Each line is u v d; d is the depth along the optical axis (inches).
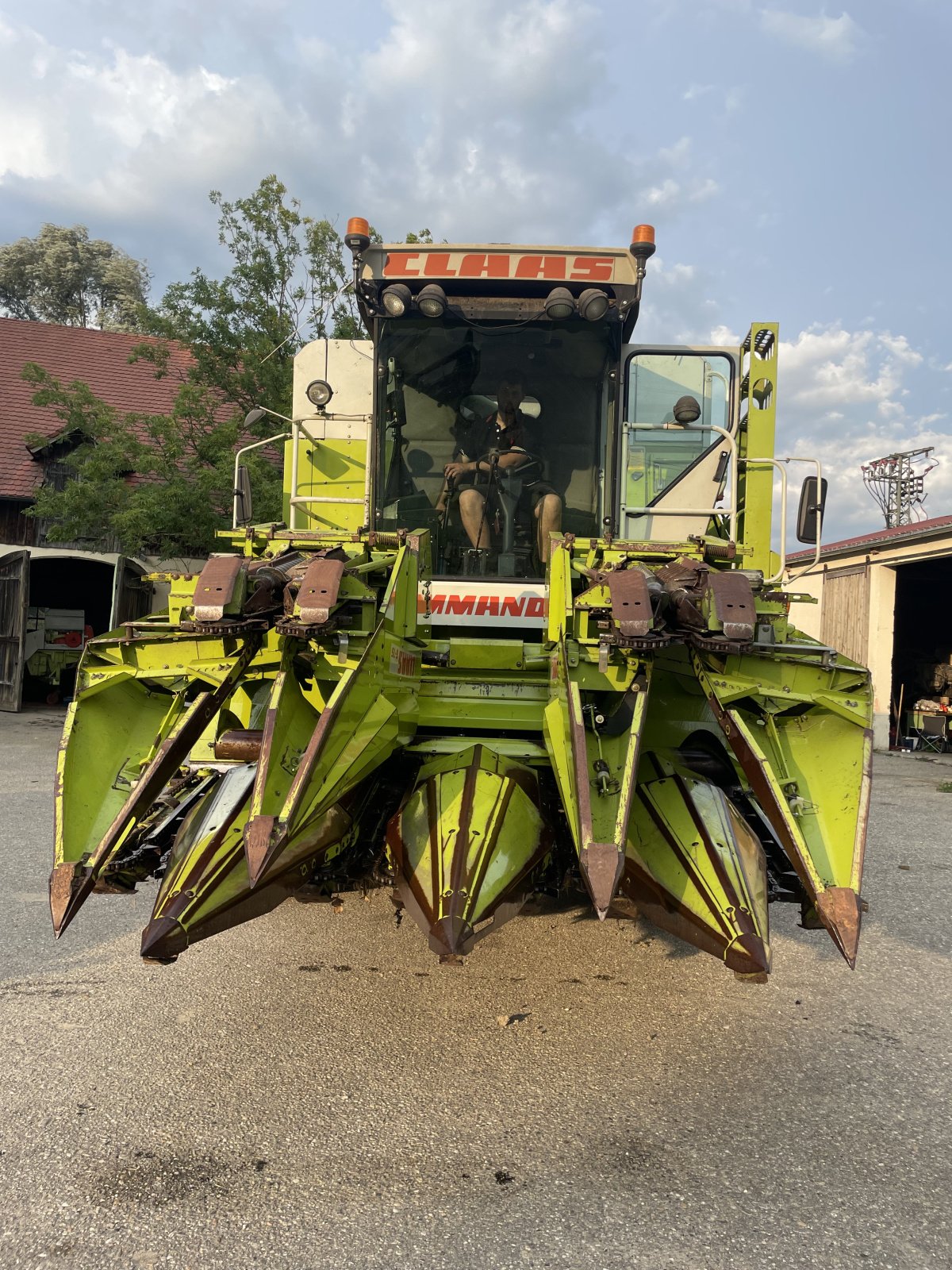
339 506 204.7
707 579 117.5
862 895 214.5
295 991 146.0
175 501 548.4
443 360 189.2
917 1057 126.4
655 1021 137.5
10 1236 85.0
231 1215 88.6
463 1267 82.1
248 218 647.1
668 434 198.2
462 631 172.6
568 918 187.2
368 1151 100.3
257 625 126.2
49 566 703.1
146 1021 133.7
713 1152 101.4
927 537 499.8
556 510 188.5
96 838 125.0
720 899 109.0
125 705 141.8
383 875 131.6
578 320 186.5
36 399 607.5
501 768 128.3
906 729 604.7
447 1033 131.4
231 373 633.6
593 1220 88.8
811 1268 82.5
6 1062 119.7
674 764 132.9
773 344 209.6
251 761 135.9
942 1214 90.7
